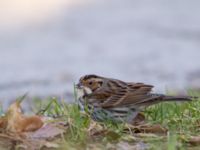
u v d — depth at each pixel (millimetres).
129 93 9508
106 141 8664
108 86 9594
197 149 8453
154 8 31031
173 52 22547
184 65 20531
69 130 8812
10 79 18656
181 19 28469
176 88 16875
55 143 8531
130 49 23328
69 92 16438
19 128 8859
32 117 8922
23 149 8461
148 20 28516
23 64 21000
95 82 9656
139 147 8508
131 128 9055
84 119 9047
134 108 9523
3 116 9156
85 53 22828
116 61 21484
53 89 16984
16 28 26141
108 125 9164
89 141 8656
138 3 32094
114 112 9508
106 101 9492
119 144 8586
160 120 9422
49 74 19375
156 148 8258
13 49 23328
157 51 22844
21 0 28938
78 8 30078
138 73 19734
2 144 8555
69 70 20141
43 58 22031
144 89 9578
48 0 29766
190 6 31188
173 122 9383
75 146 8500
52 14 28203
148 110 9711
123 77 19344
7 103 15172
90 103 9555
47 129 8859
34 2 28906
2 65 20812
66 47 23797
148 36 25391
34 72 19625
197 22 27688
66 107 9711
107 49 23391
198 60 21328
